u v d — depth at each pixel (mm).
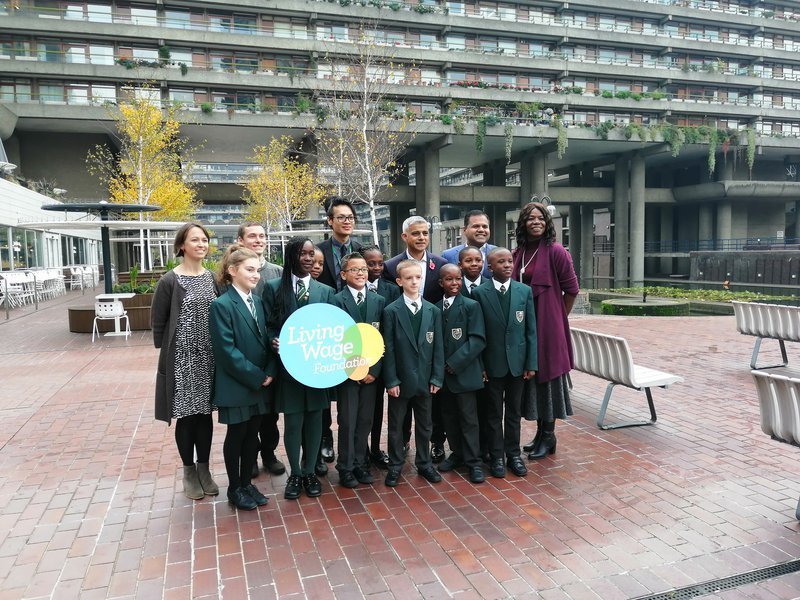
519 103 36844
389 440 4055
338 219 4445
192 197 27781
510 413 4172
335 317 3711
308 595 2713
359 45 29703
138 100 24969
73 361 8930
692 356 8875
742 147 42156
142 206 11234
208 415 3838
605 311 17219
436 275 4402
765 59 44062
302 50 33719
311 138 34219
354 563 2996
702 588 2729
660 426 5281
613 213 52750
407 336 3898
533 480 4070
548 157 45406
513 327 4059
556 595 2682
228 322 3498
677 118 41750
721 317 14664
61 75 29578
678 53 42469
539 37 39562
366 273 3957
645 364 8234
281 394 3734
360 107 29172
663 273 52438
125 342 10781
